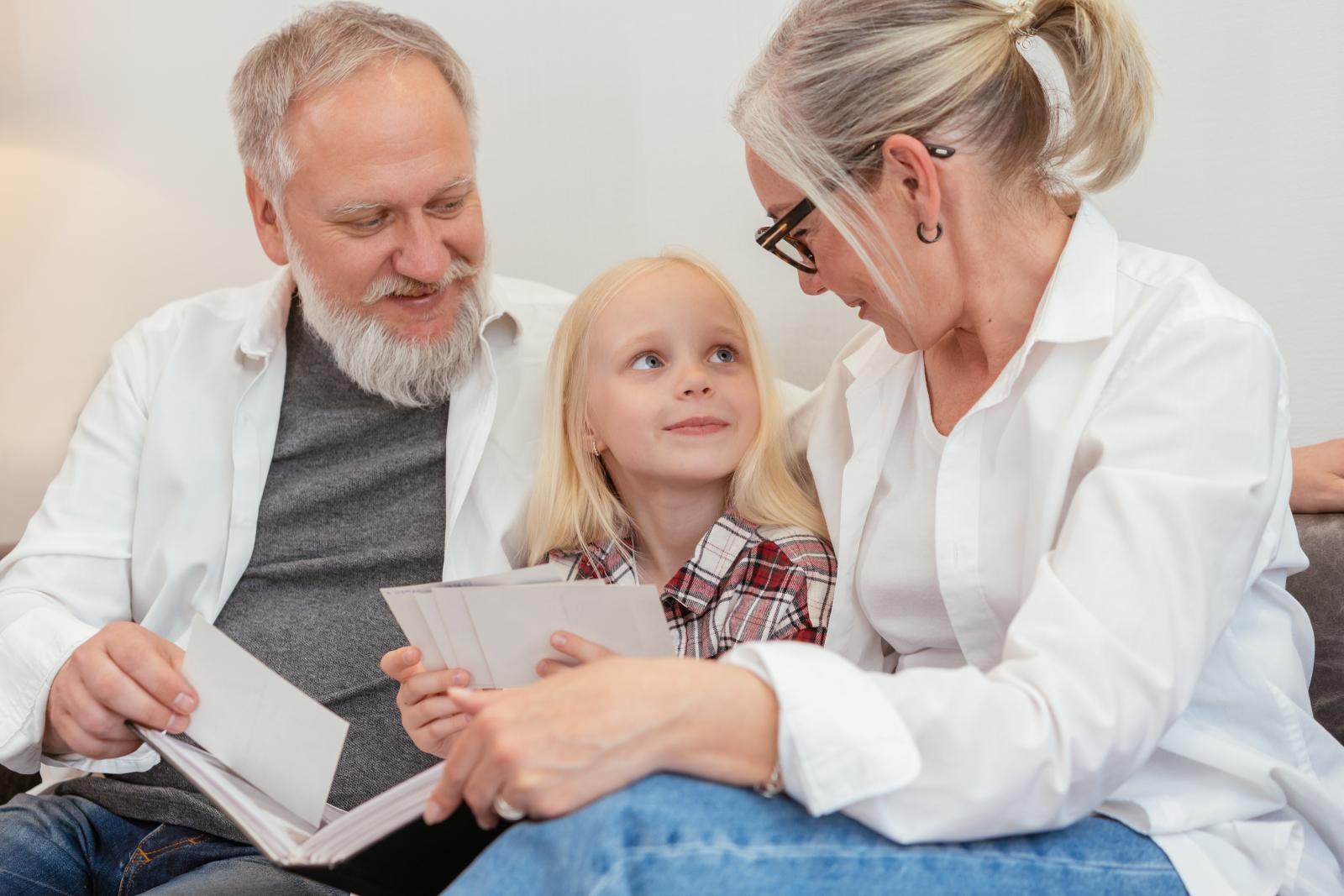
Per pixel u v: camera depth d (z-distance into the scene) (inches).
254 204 63.4
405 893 37.6
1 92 85.7
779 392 60.6
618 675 34.0
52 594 60.5
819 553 55.2
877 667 51.6
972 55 42.4
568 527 59.4
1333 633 50.1
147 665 48.1
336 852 34.7
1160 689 35.0
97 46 83.2
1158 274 43.3
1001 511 44.4
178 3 81.0
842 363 55.6
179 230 82.8
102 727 49.1
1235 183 59.1
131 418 63.5
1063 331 42.9
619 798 32.6
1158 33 59.8
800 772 33.0
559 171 75.2
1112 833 38.3
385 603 59.6
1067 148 44.5
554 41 74.2
